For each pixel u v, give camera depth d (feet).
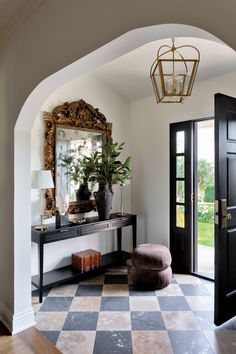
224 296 7.65
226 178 7.63
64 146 11.06
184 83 6.25
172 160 12.09
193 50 8.89
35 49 6.54
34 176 9.50
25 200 7.86
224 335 7.25
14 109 7.50
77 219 11.04
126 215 12.35
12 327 7.45
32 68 6.67
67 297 9.44
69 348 6.72
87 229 10.44
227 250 7.75
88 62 5.48
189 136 11.48
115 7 4.64
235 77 9.95
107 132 12.66
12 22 7.24
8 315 7.73
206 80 10.81
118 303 8.98
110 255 12.49
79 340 7.04
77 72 5.93
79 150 11.53
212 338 7.11
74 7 5.41
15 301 7.57
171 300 9.19
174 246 12.07
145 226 13.41
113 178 11.52
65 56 5.62
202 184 15.10
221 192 7.48
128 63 10.64
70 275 10.21
